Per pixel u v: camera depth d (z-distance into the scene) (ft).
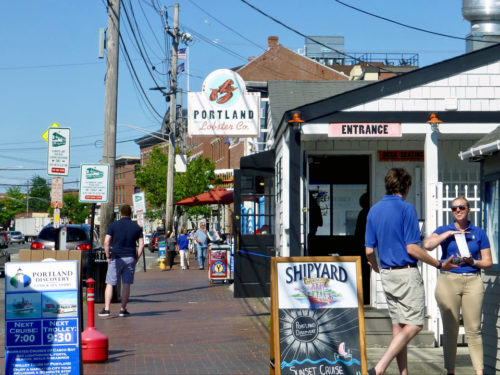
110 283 47.78
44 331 27.81
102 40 61.31
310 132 37.63
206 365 30.45
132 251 48.26
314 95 50.49
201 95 59.36
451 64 38.17
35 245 79.10
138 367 30.22
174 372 29.09
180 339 37.58
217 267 76.02
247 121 59.57
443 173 42.98
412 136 39.27
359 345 24.17
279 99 49.49
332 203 43.91
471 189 42.88
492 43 50.60
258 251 48.55
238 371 29.14
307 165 40.57
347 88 51.85
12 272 27.86
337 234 43.86
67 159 50.42
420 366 29.63
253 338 37.50
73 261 28.19
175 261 137.28
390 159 43.29
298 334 24.08
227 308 52.03
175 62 126.31
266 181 49.16
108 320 45.98
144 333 39.91
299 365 23.90
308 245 43.45
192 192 169.99
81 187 54.39
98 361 31.32
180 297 61.93
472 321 25.99
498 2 52.49
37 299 27.89
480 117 37.99
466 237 26.30
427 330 34.76
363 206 43.88
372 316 34.71
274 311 24.14
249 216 48.70
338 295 24.43
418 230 24.68
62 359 27.81
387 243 24.61
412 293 24.27
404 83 38.04
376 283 36.58
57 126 50.47
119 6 60.08
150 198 188.75
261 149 78.07
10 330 27.66
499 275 26.84
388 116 37.78
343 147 43.14
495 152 27.40
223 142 216.95
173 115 127.75
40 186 524.93
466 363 30.14
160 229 144.46
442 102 38.11
